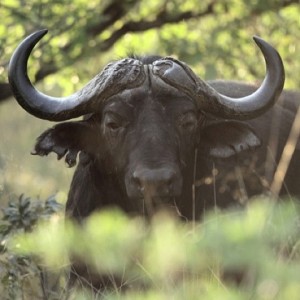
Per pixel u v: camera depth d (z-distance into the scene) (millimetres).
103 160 27531
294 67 46781
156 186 24906
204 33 46188
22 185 39469
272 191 28422
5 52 41000
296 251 22969
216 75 44844
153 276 21594
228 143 28094
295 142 29781
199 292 21391
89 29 42969
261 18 46750
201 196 28250
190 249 17125
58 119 27672
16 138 49875
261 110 28250
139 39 46312
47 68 42625
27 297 28281
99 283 26969
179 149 26562
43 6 41344
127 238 17328
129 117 26672
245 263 16453
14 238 27109
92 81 27672
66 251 18531
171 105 26859
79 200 28641
